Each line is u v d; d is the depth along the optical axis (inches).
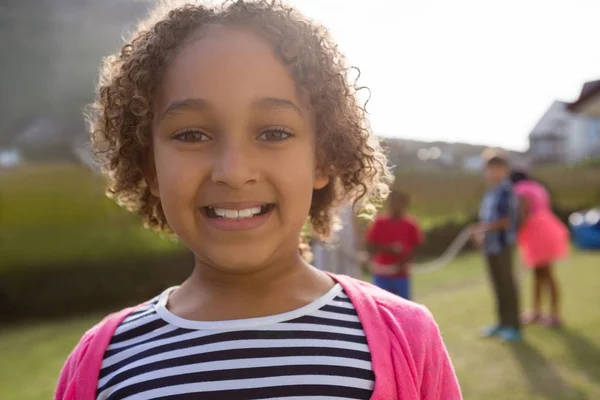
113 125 46.4
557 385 141.6
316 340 38.0
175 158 37.3
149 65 40.2
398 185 441.1
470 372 153.9
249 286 39.6
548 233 200.5
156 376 37.3
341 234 103.9
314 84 40.4
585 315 214.8
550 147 1001.5
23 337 232.8
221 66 36.7
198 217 37.6
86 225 316.5
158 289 312.3
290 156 37.6
